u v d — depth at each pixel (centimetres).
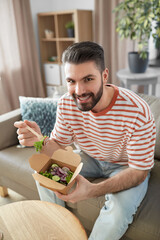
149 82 250
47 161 104
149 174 124
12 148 173
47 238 93
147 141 100
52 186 93
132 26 247
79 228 97
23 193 162
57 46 355
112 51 323
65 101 113
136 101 100
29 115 178
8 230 97
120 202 102
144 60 252
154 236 99
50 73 376
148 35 227
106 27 325
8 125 177
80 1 353
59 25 355
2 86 315
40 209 107
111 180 104
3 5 296
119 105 100
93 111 103
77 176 102
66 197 96
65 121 117
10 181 167
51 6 390
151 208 108
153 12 215
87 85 86
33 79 357
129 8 237
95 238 106
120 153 117
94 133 111
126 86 254
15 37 318
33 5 359
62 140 122
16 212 106
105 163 129
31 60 347
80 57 82
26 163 152
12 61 323
